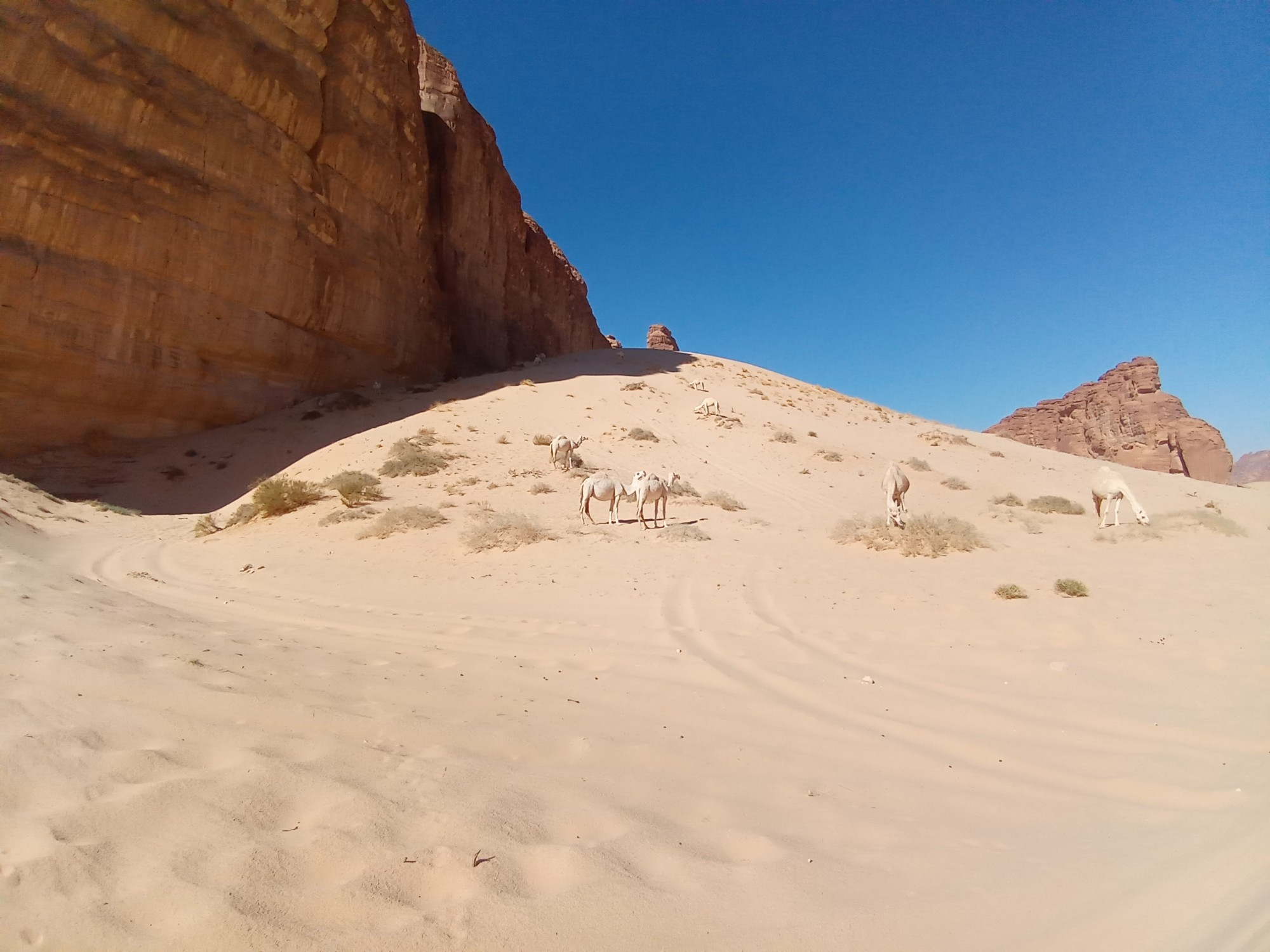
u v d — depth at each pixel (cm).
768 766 436
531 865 284
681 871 289
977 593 1005
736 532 1639
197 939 218
